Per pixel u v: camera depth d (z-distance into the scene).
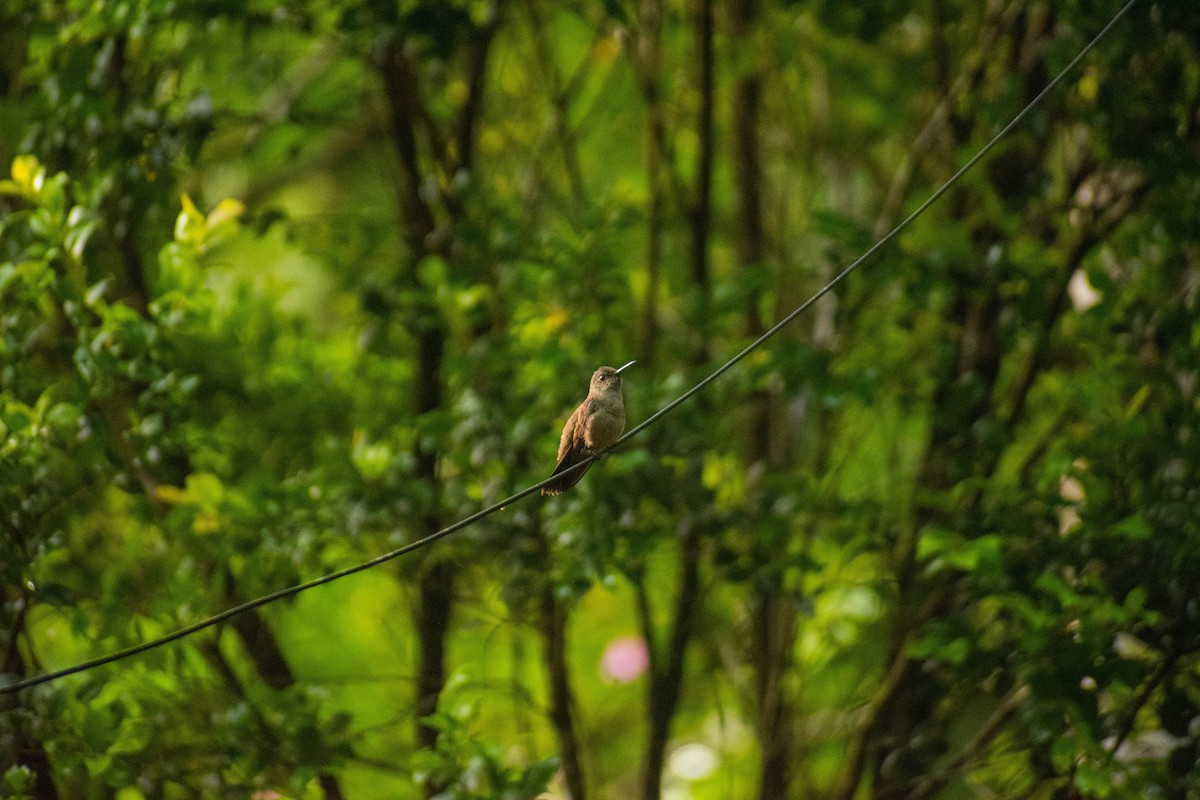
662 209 14.66
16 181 10.50
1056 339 12.54
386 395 13.95
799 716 15.04
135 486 11.15
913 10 14.45
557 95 14.94
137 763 10.60
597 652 17.45
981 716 14.71
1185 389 12.58
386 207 18.86
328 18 12.70
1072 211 13.27
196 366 12.45
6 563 9.94
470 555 11.86
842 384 11.73
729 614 14.77
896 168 16.39
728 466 13.28
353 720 12.04
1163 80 12.05
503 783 10.32
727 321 13.46
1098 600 10.19
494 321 12.81
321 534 11.20
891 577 12.80
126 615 11.23
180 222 10.83
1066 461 11.07
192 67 13.63
